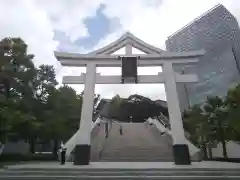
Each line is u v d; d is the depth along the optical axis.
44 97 29.53
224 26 60.06
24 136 27.70
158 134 27.48
